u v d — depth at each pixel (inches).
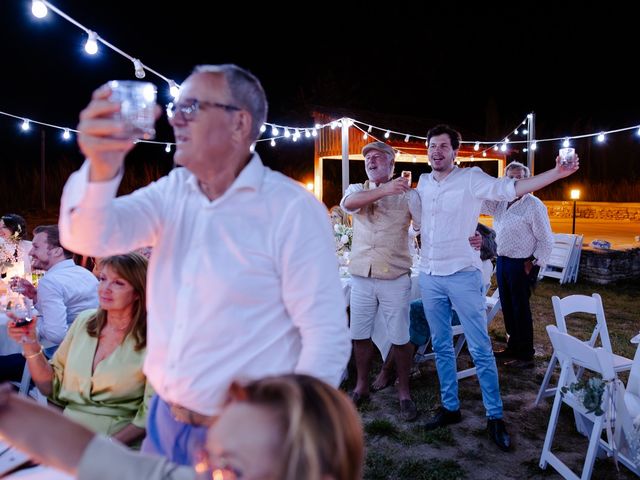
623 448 113.1
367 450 130.3
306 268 50.9
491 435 133.2
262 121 53.2
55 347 127.3
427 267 137.6
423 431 138.8
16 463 59.8
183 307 51.9
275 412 30.2
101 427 83.5
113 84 41.1
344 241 217.8
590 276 338.0
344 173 327.6
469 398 160.9
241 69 51.5
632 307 277.6
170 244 53.9
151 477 34.3
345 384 171.9
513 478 118.7
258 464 29.5
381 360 193.6
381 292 147.9
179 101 49.8
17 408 36.5
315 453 28.8
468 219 130.8
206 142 49.2
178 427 54.5
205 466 32.7
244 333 51.5
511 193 119.5
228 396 33.9
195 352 51.7
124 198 52.7
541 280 343.9
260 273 51.2
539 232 182.7
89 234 46.7
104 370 83.3
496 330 235.1
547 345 213.3
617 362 135.8
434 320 139.6
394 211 145.0
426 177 139.7
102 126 40.1
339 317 52.6
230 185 52.1
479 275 134.3
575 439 135.7
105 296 81.9
